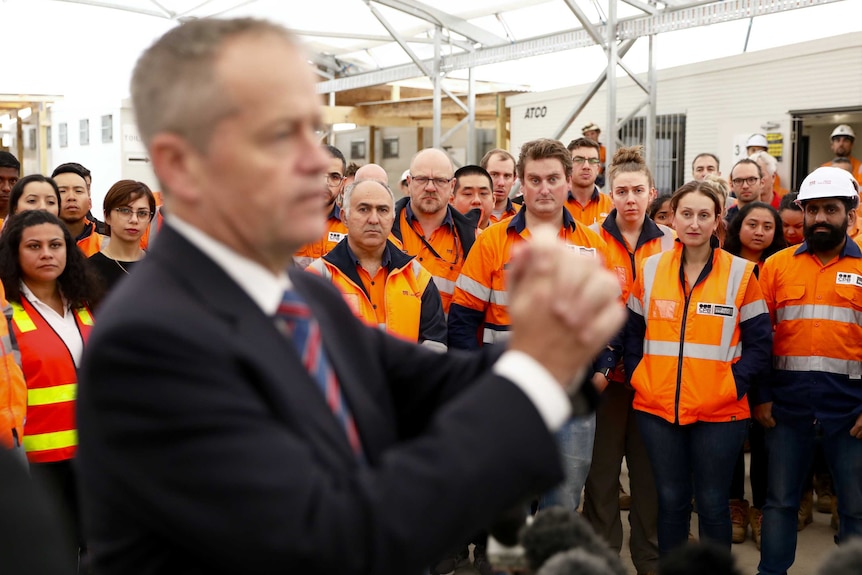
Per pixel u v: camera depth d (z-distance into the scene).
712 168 7.54
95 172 13.62
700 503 3.87
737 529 4.87
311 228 0.92
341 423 0.96
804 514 5.02
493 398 0.83
